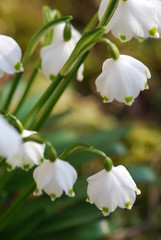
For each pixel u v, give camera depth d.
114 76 0.33
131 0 0.34
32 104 0.48
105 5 0.35
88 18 0.75
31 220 0.42
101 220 0.46
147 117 0.69
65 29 0.37
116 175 0.34
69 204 0.46
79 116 0.62
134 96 0.34
